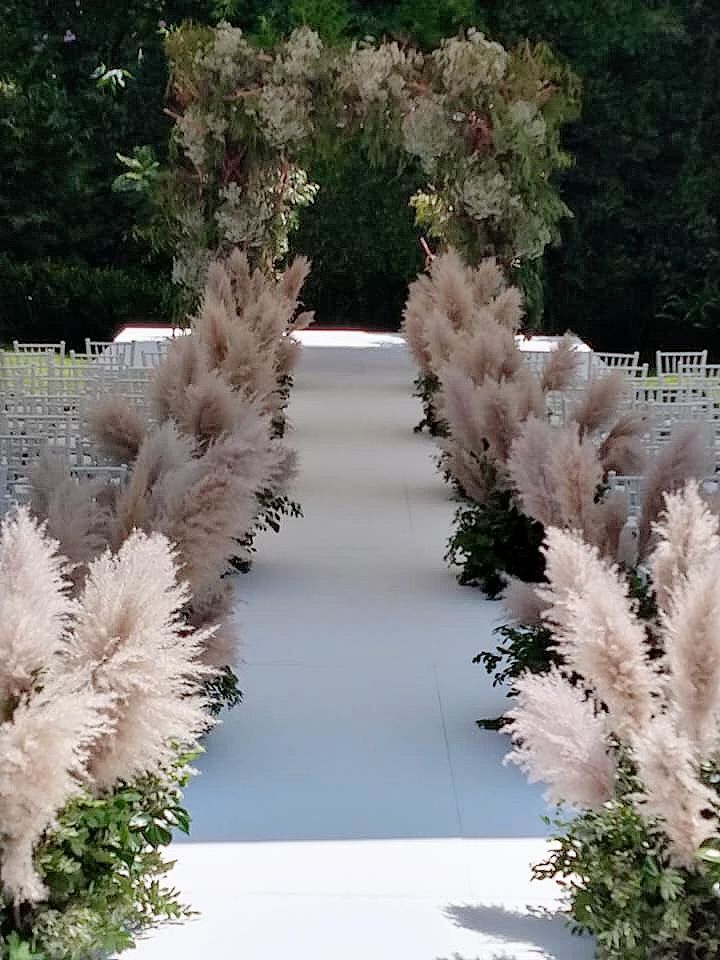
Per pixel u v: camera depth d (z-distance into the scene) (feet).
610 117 61.57
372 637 18.92
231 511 13.07
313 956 10.98
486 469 19.74
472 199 35.17
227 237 37.55
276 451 17.42
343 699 16.57
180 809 10.74
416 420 36.42
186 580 13.01
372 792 14.03
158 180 38.14
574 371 23.48
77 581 12.01
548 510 14.76
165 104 60.44
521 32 61.11
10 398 25.13
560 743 9.81
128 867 9.95
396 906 11.80
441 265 32.30
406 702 16.52
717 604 9.39
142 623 9.43
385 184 61.57
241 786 14.11
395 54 35.53
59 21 61.67
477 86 34.71
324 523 25.43
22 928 9.48
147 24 61.72
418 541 24.23
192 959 10.87
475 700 16.61
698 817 9.05
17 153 60.03
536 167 35.60
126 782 10.06
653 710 9.92
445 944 11.19
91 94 61.46
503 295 31.22
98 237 62.03
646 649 10.08
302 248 62.44
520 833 13.19
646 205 63.05
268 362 24.85
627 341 64.90
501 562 20.06
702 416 24.49
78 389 27.94
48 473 13.57
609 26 60.70
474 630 19.27
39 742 8.38
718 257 62.80
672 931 9.72
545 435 15.16
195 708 10.00
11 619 8.94
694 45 61.21
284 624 19.40
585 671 9.96
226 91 36.45
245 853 12.70
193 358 20.70
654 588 11.50
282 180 38.37
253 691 16.78
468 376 22.85
